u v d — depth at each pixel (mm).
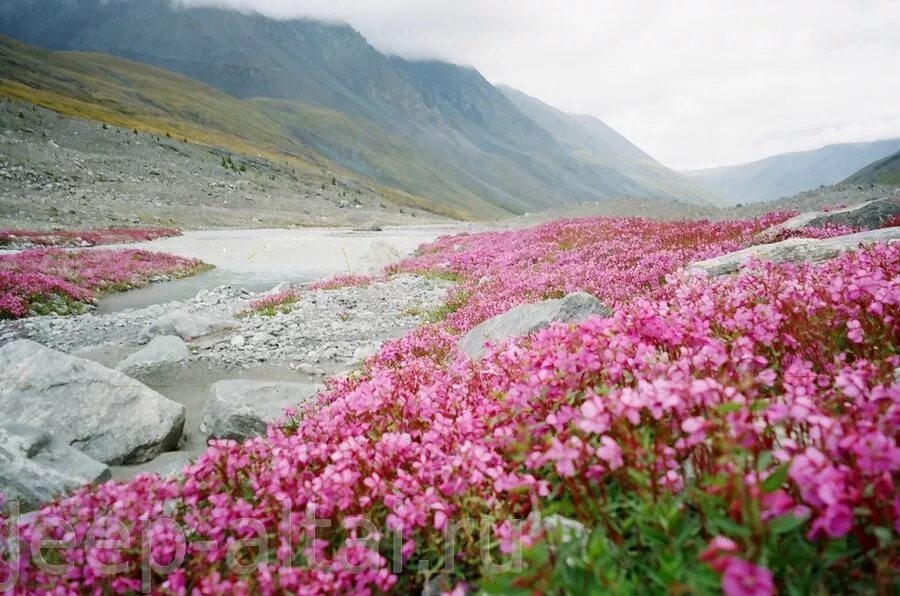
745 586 1702
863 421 2416
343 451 3652
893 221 14508
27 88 142000
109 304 23922
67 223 50000
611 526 2641
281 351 14219
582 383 3684
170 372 12180
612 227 25438
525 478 2928
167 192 77125
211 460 4035
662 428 2861
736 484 2264
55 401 7828
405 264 30250
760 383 3473
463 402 4625
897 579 2066
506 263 23672
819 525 2100
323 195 113812
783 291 4645
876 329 4000
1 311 19750
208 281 30828
